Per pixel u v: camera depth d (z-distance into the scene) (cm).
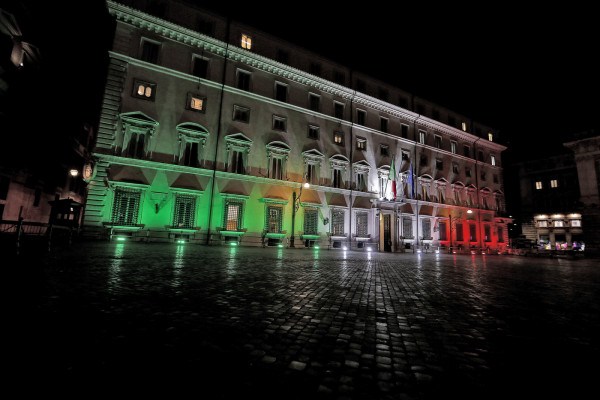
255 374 220
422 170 3634
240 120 2516
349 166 3020
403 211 3300
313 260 1305
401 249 3177
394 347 289
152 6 2245
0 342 251
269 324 341
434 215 3594
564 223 4838
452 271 1099
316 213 2770
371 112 3328
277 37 2762
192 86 2345
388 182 3209
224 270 790
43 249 1025
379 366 245
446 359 265
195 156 2325
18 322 300
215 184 2333
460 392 206
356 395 195
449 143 4009
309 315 388
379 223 3145
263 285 591
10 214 2056
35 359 224
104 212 1938
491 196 4331
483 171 4362
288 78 2806
